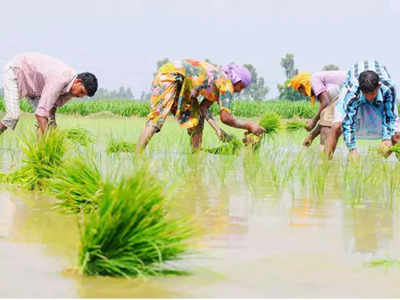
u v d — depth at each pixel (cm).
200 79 870
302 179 620
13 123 870
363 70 819
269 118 1102
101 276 294
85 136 981
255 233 396
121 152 901
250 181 642
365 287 283
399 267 318
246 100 3741
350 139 810
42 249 342
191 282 287
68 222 417
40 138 609
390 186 592
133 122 2138
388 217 457
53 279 287
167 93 847
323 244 368
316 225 425
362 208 495
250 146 933
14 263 313
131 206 310
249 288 279
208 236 383
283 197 545
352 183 632
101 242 302
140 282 286
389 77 820
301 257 336
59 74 792
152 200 323
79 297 262
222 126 1803
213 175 684
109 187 328
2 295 263
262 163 785
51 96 786
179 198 529
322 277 298
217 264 318
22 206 476
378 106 820
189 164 769
